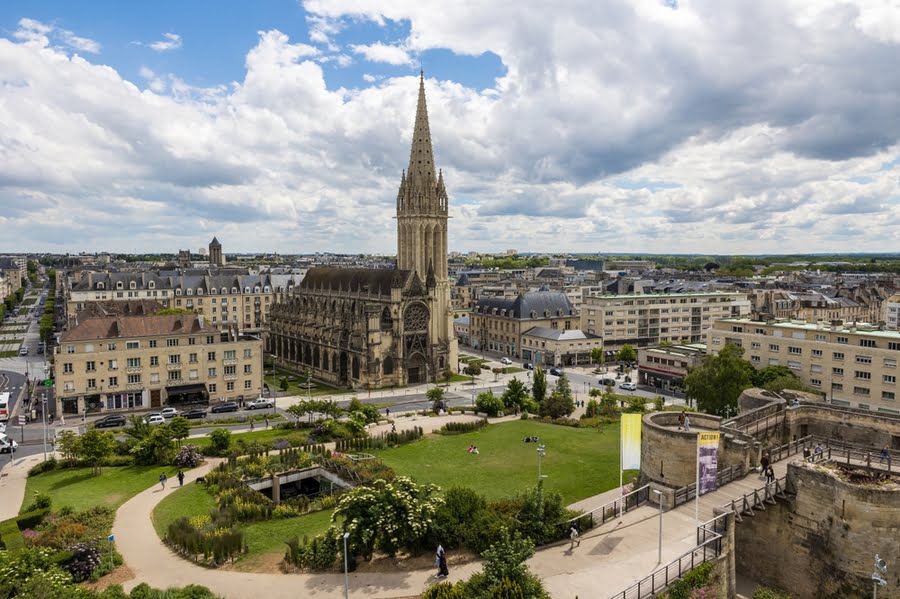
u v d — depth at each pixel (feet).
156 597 151.12
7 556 157.28
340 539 172.14
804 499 187.32
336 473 274.77
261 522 218.59
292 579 168.55
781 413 252.01
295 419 400.88
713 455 180.24
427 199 569.23
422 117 577.02
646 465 227.61
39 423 392.06
